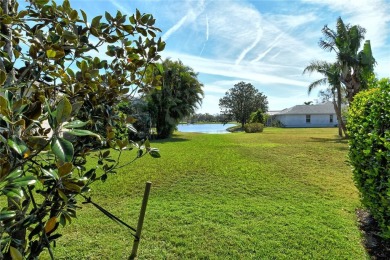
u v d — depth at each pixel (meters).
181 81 19.38
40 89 1.37
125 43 1.68
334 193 5.06
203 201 4.62
